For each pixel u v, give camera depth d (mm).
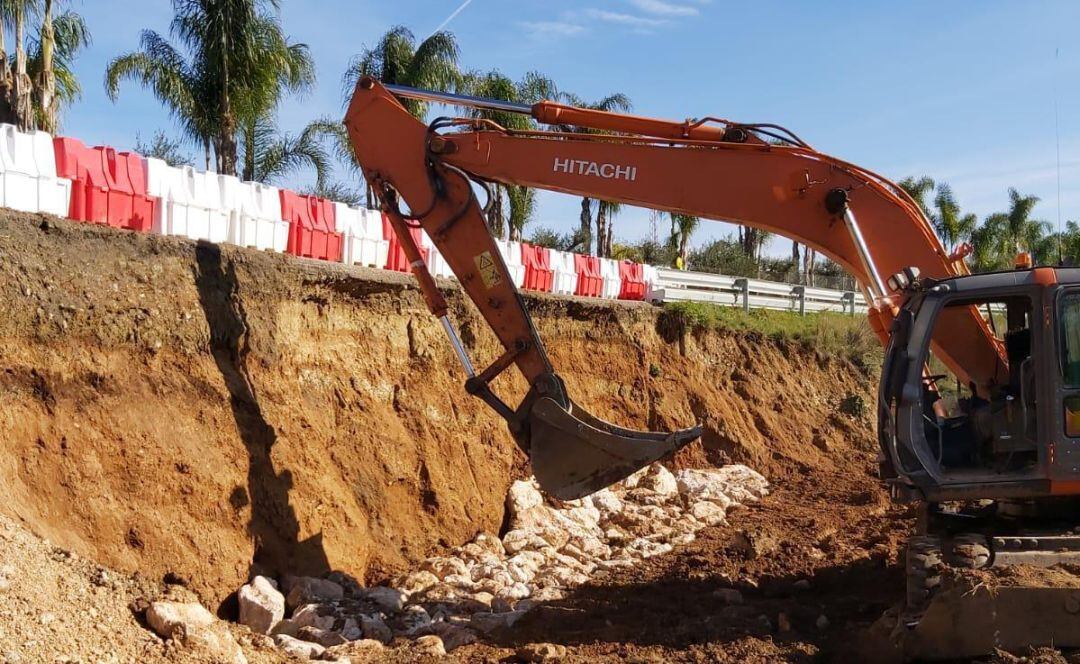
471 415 11875
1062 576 6215
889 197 7820
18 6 14773
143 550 7277
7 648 5387
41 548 6473
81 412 7441
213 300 8797
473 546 10102
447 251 8578
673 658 6789
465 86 22406
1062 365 6547
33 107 16453
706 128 8289
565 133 8367
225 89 18469
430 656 6914
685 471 14883
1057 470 6504
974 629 6207
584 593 8938
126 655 6012
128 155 8828
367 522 9445
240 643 6984
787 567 9797
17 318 7156
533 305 14086
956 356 7328
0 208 7367
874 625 6707
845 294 23922
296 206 10758
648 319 16766
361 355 10656
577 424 8203
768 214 8055
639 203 8289
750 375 18203
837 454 17531
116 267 8008
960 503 7801
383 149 8625
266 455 8641
